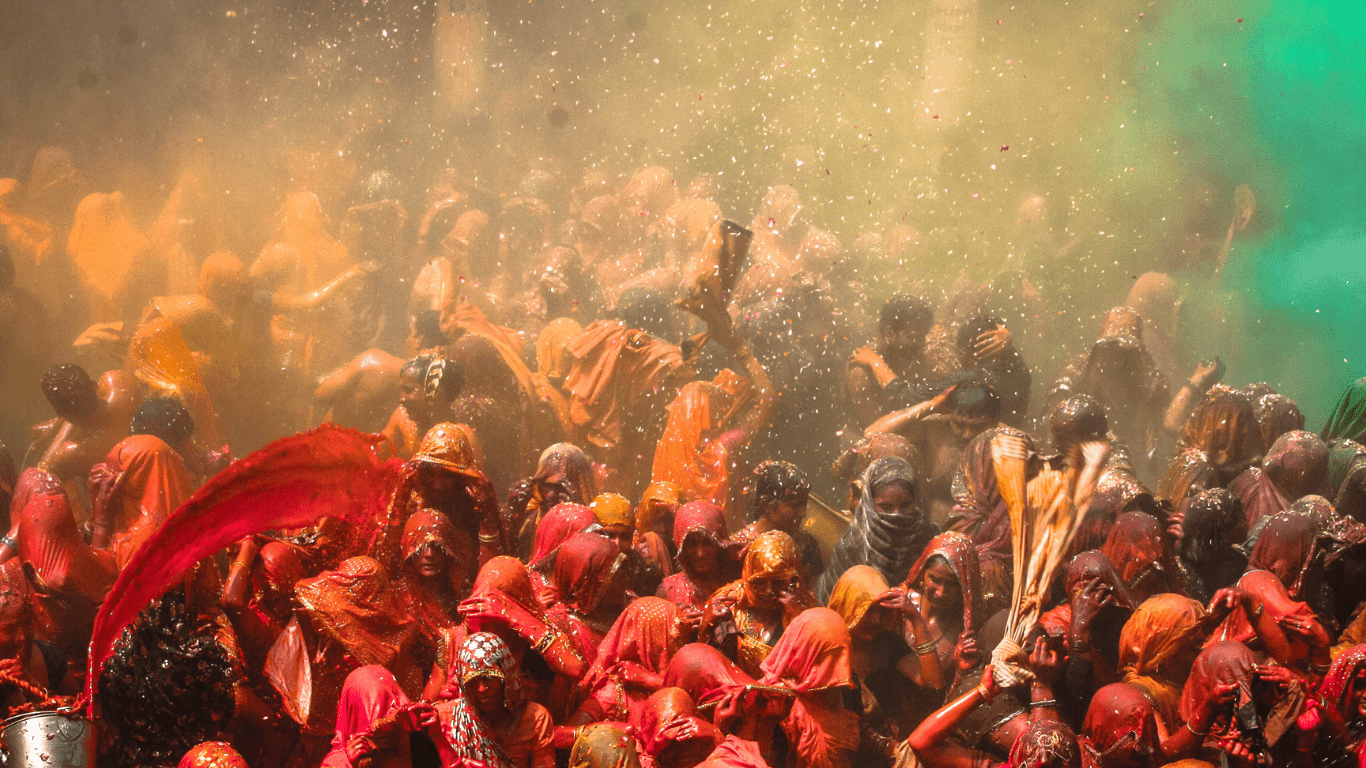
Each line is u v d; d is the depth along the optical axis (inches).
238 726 254.2
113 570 314.7
